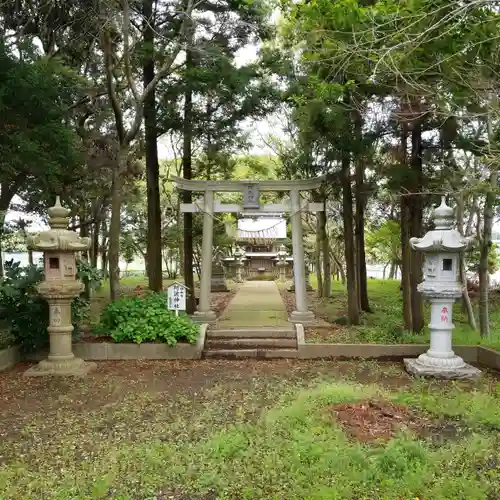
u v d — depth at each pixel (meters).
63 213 7.97
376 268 38.72
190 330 8.91
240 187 11.20
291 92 9.74
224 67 10.07
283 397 6.31
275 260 25.48
